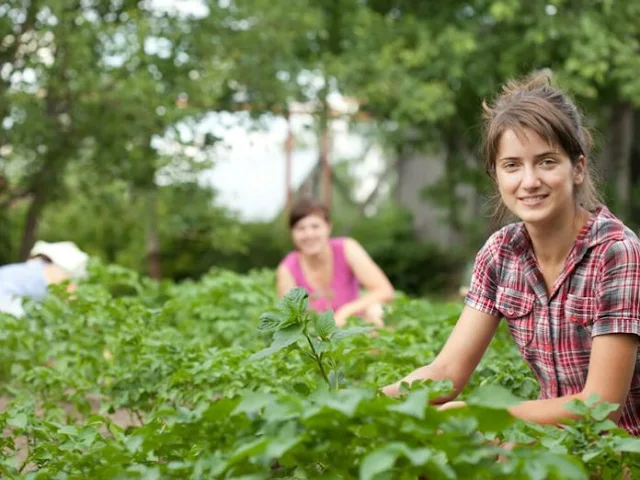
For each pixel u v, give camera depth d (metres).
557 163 3.38
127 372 4.96
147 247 20.39
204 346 5.46
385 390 3.69
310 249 7.77
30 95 12.86
